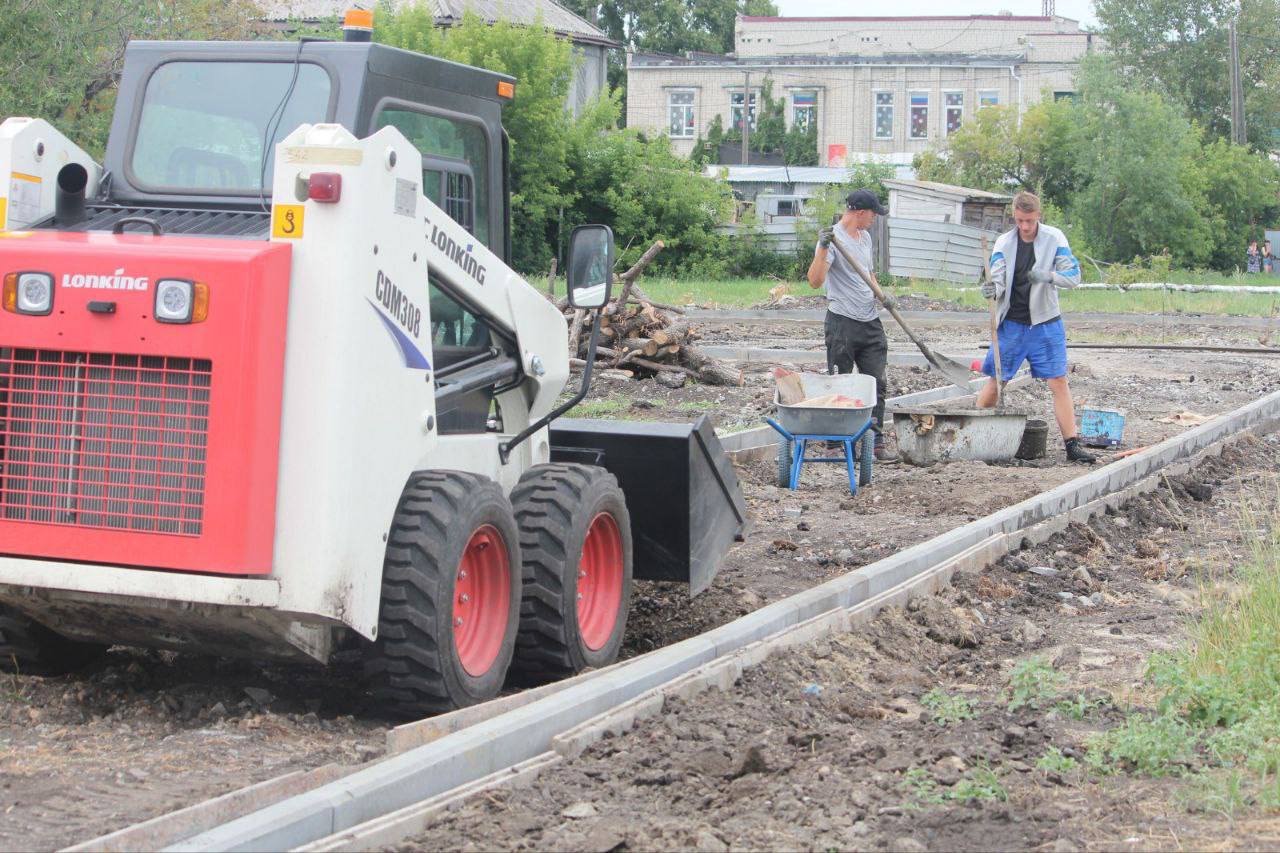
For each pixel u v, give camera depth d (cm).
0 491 516
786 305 3175
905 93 6247
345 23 600
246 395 489
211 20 2188
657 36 7719
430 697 546
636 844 418
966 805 448
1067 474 1138
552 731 503
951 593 776
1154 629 727
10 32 1672
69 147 593
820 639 659
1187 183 5209
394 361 530
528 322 655
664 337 1642
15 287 507
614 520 666
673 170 4484
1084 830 431
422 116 615
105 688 598
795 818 441
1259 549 784
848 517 992
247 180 589
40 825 431
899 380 1794
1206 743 508
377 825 419
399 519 541
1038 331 1200
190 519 498
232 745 517
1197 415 1527
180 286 491
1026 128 5316
